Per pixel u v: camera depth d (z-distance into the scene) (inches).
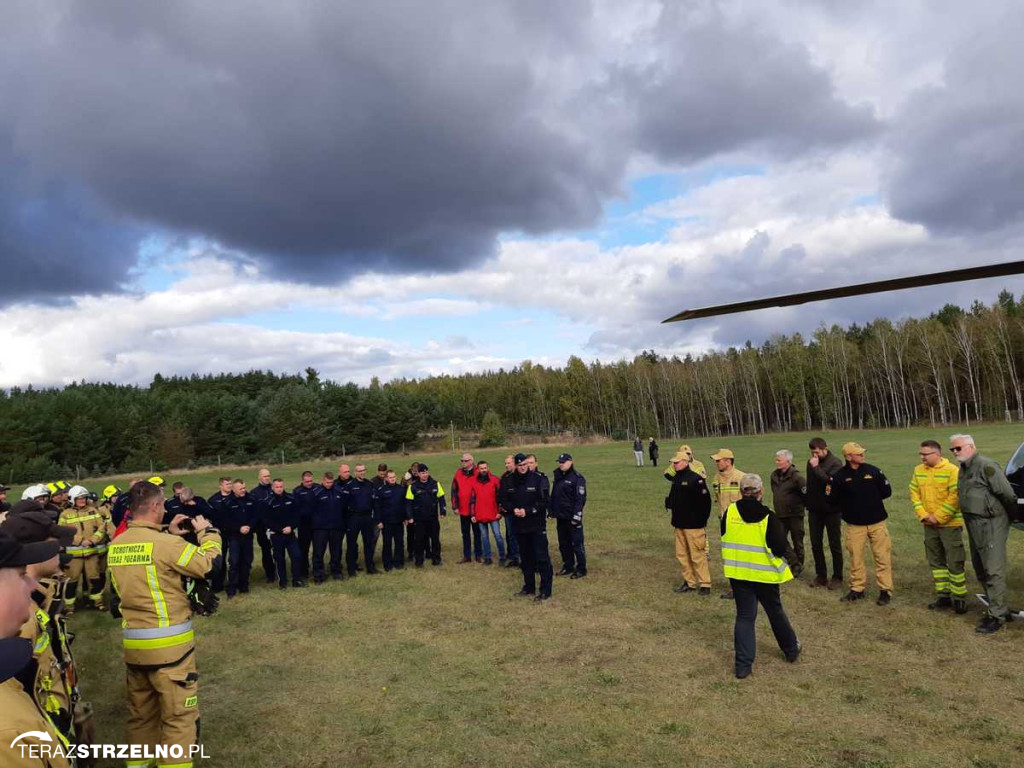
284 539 393.4
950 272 63.3
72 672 153.9
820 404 2736.2
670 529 516.4
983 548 255.0
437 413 3415.4
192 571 150.2
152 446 2153.1
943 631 255.9
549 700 211.6
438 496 439.2
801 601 307.0
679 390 3260.3
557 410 3649.1
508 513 421.4
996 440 1183.6
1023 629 252.4
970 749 168.2
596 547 457.7
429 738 189.0
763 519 222.5
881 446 1298.0
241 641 288.7
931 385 2445.9
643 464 1216.8
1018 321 2301.9
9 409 2098.9
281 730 197.9
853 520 298.5
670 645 258.5
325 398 2733.8
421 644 274.8
